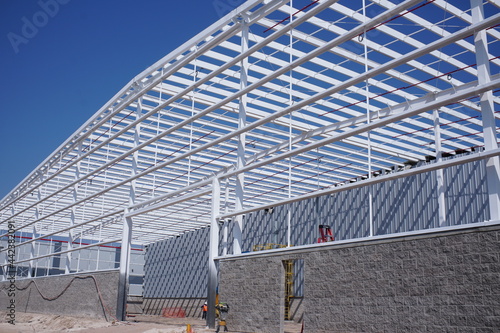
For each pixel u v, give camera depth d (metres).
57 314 28.11
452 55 16.84
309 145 15.97
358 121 21.56
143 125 24.14
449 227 11.48
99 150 27.31
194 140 23.88
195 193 19.89
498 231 10.58
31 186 35.19
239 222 17.98
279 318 15.31
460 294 11.05
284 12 16.34
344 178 28.66
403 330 12.02
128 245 23.22
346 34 14.94
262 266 16.25
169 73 20.20
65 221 37.72
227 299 17.36
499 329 10.30
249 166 17.55
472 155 11.76
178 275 31.44
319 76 18.98
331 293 13.90
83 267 41.47
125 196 32.47
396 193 20.17
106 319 23.30
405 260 12.25
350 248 13.63
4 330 21.00
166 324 21.20
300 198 15.90
